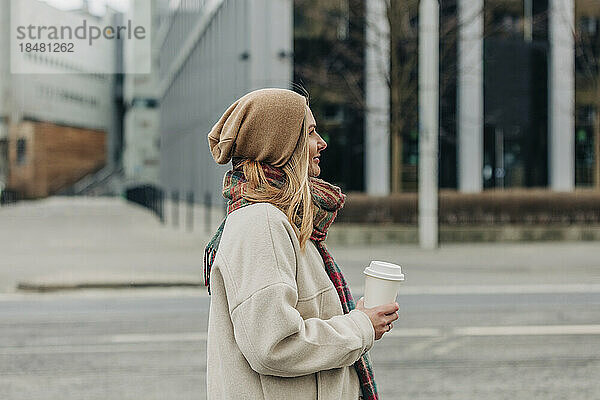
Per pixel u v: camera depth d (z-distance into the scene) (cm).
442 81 3031
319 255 238
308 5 2962
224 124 237
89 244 2192
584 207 2264
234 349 225
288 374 218
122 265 1645
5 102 7175
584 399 650
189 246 2103
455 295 1248
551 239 2158
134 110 8088
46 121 8012
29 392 678
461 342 886
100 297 1253
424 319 1031
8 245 2172
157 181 8069
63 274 1470
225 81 3706
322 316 232
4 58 6931
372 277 233
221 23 3847
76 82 8925
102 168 9562
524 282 1406
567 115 3164
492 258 1781
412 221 2194
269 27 2970
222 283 229
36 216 3978
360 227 2077
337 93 2991
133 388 690
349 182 3053
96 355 823
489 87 3136
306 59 2977
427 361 793
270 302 213
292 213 224
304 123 231
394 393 670
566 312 1086
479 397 657
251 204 226
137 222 3319
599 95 3066
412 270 1580
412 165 3092
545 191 2300
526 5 3122
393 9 2573
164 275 1446
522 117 3159
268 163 232
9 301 1214
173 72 6091
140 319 1042
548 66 3158
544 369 758
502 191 2295
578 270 1578
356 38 2959
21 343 890
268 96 229
